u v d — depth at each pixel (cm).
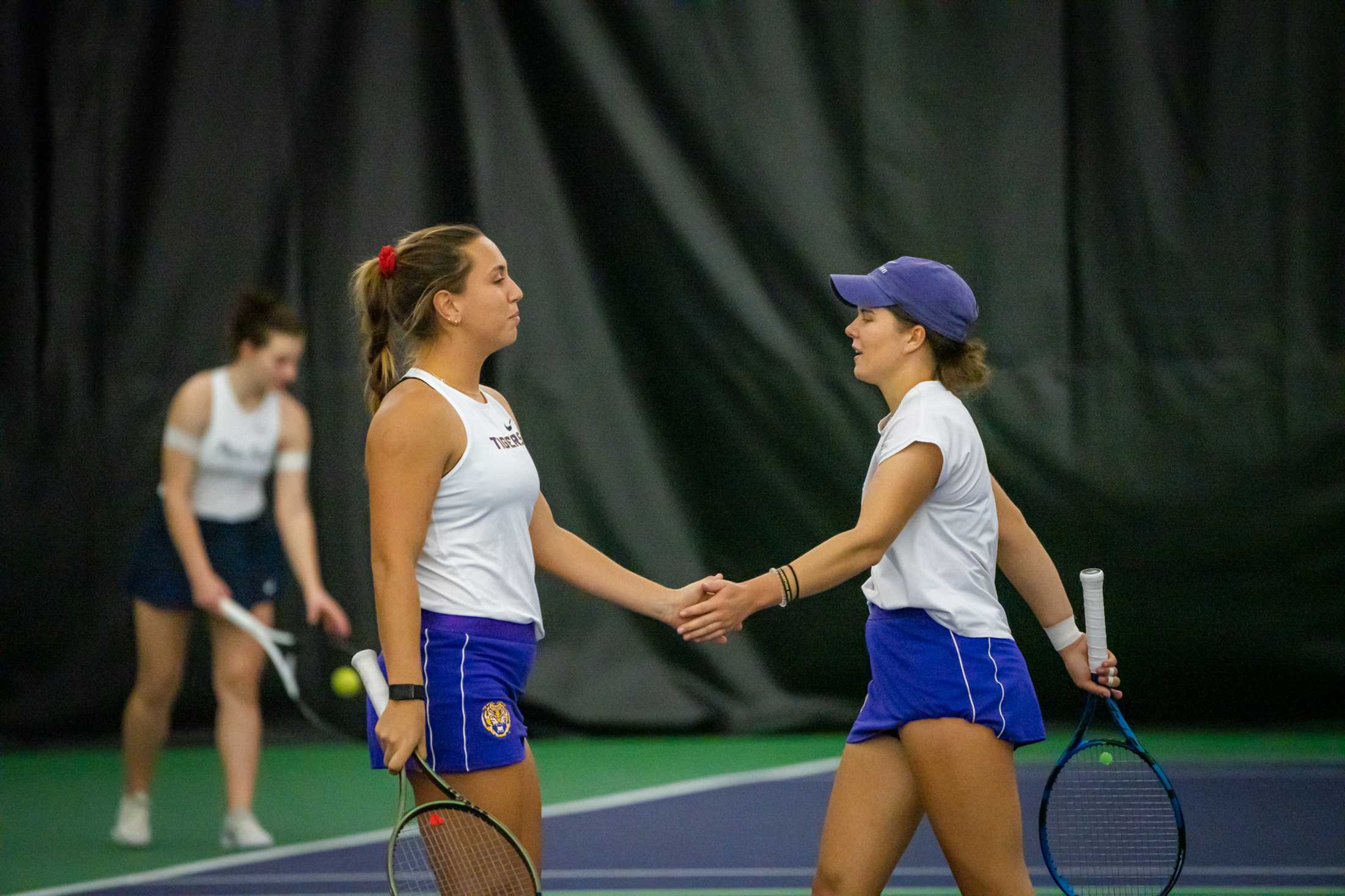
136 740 1816
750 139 2525
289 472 1844
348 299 2503
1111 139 2502
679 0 2527
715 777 2194
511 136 2517
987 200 2511
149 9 2511
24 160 2506
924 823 1862
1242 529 2478
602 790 2125
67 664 2477
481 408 990
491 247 1010
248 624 1733
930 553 1002
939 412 1009
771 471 2530
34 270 2500
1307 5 2470
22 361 2494
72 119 2506
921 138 2516
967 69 2511
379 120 2516
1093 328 2505
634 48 2525
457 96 2517
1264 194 2486
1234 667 2473
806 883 1619
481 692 955
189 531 1736
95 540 2483
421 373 982
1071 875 1600
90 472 2486
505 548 982
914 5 2512
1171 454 2491
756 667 2531
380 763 984
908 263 1062
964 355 1062
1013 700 991
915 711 991
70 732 2478
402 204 2514
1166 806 1908
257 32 2509
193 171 2508
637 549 2523
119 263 2498
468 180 2516
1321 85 2475
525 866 907
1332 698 2470
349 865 1708
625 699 2505
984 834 984
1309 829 1816
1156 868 1616
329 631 2408
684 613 1039
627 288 2533
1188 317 2494
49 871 1697
